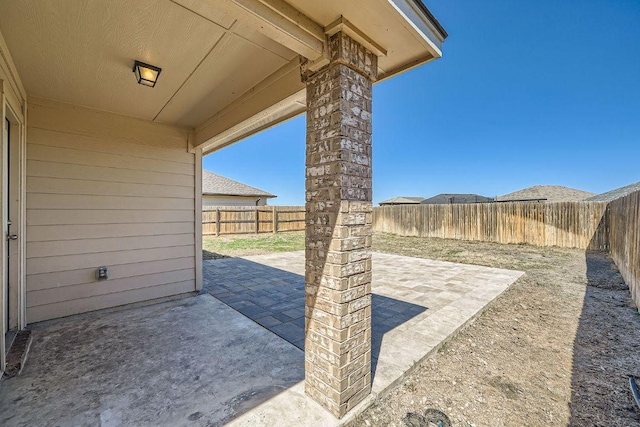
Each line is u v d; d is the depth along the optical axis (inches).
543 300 163.3
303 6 60.6
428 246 392.8
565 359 98.7
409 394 79.1
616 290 180.5
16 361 87.8
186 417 67.2
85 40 79.0
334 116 66.9
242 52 86.0
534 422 68.6
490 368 93.1
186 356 97.0
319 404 70.9
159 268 157.2
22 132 114.6
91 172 136.9
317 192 71.7
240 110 121.8
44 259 124.5
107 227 141.2
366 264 72.3
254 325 125.0
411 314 137.5
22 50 84.0
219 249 362.0
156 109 138.3
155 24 71.9
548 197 732.0
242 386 79.7
